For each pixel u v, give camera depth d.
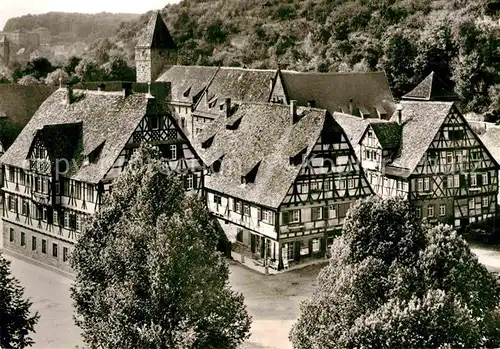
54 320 51.34
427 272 35.16
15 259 66.31
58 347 46.41
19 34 174.25
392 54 124.62
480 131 94.69
